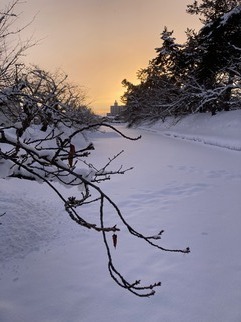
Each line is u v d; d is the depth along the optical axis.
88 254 4.76
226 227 5.73
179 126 37.72
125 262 4.48
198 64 30.11
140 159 15.27
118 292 3.74
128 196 8.04
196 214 6.52
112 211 6.80
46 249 4.96
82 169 1.97
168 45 44.22
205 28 25.69
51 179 1.94
